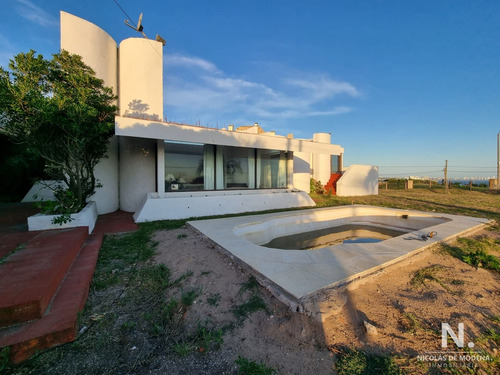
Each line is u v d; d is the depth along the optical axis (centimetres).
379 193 1983
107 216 888
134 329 261
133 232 657
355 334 245
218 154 1049
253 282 351
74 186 672
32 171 1001
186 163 973
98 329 259
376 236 975
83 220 585
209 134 902
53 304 275
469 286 359
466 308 299
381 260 421
